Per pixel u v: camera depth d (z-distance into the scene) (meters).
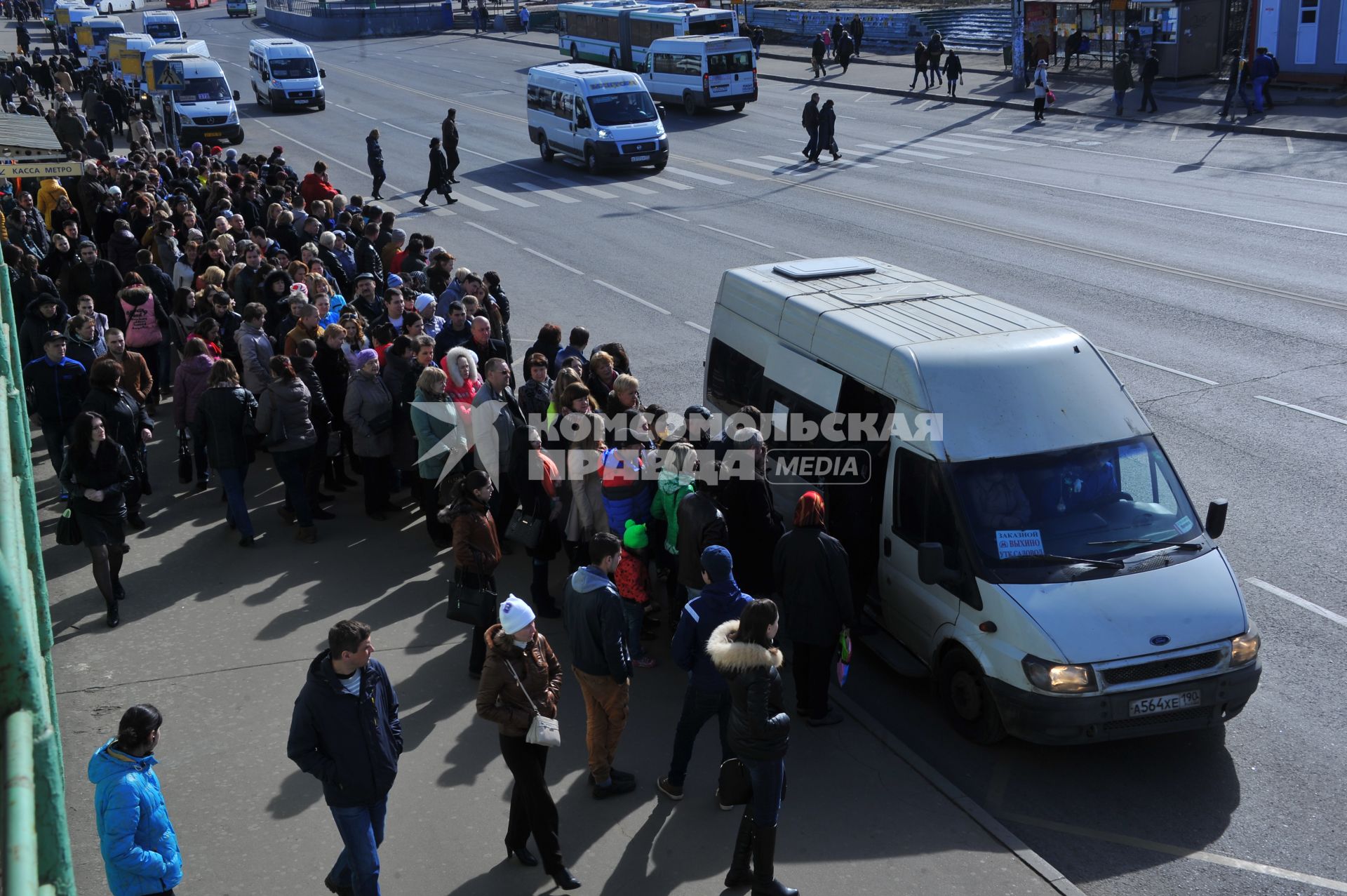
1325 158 25.89
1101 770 7.29
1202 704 7.00
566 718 7.79
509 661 5.82
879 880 6.11
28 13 90.31
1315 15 32.56
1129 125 32.09
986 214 23.52
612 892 6.01
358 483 12.02
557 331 11.44
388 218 17.61
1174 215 22.14
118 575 9.27
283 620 9.05
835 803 6.84
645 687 8.19
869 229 22.84
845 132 35.16
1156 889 6.18
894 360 8.23
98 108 34.31
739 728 5.70
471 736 7.49
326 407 10.55
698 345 16.61
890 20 50.62
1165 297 17.22
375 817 5.66
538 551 8.90
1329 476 11.20
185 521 10.93
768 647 5.68
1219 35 36.66
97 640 8.76
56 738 1.86
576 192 28.50
